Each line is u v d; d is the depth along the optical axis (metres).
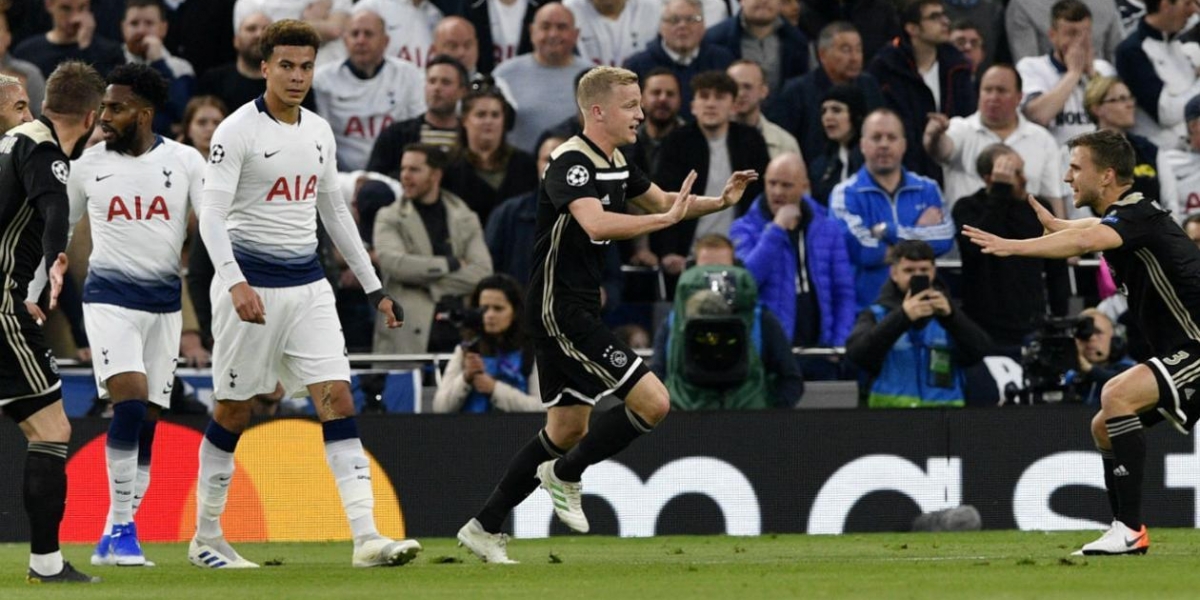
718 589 20.62
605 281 43.00
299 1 49.66
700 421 37.66
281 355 26.23
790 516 37.56
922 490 37.66
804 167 43.50
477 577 23.38
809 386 41.47
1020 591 19.81
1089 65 49.56
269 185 25.64
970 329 38.06
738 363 37.50
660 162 45.31
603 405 38.72
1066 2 49.44
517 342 38.69
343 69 49.00
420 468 37.47
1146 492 37.59
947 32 49.16
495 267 44.50
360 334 44.38
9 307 23.16
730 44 49.75
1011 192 43.06
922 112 49.06
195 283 41.75
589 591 20.52
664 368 39.78
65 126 23.19
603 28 50.81
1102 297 45.69
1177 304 26.08
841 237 43.53
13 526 37.31
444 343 42.47
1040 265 43.41
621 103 25.27
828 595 19.45
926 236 44.31
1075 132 49.25
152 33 48.72
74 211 28.91
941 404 38.16
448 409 38.50
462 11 51.00
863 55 52.00
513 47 51.41
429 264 42.50
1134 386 26.14
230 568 26.77
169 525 37.06
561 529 37.44
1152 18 49.25
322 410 25.94
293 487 37.25
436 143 46.66
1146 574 22.48
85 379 40.44
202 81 48.59
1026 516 37.62
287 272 25.92
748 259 42.34
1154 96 49.22
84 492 37.06
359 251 27.12
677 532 37.53
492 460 37.50
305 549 33.91
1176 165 48.47
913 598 18.91
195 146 44.81
